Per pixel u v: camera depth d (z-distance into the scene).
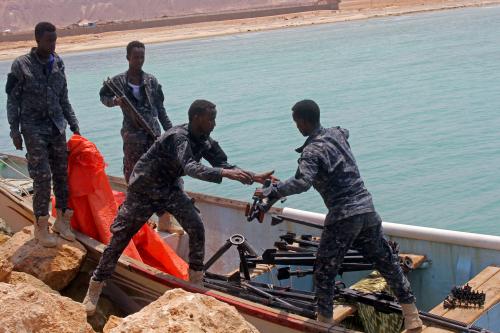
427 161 18.39
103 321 6.40
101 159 7.26
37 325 4.75
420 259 6.69
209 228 8.41
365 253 5.43
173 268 7.09
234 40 74.75
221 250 6.71
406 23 78.19
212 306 4.63
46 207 6.84
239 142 21.89
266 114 26.55
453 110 25.09
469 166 17.59
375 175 17.47
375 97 29.17
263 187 5.27
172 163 5.98
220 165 5.98
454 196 15.48
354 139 21.56
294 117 5.41
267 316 5.61
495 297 5.84
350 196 5.23
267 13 119.38
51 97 6.79
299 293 6.20
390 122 23.75
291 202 15.45
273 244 7.79
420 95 28.94
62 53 79.12
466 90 29.17
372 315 5.91
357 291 5.91
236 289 6.27
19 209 7.92
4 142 24.05
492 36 52.25
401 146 20.20
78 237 7.12
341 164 5.25
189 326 4.36
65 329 4.85
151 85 7.79
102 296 6.85
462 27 64.12
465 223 14.02
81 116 29.36
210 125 5.80
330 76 36.94
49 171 6.80
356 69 39.12
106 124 26.83
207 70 44.31
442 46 47.91
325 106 27.89
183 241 7.95
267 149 20.69
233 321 4.57
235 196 15.95
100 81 42.84
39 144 6.72
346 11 116.25
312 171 5.12
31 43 95.56
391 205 15.27
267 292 6.24
